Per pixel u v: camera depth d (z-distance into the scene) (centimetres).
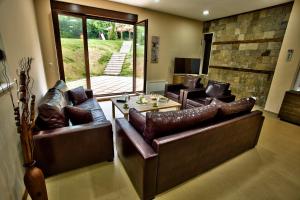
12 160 131
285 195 158
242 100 208
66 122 184
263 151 231
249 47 454
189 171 163
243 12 451
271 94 398
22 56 212
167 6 426
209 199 152
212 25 553
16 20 202
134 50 472
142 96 342
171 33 521
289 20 349
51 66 366
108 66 877
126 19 426
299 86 352
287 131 296
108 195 153
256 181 175
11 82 151
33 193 115
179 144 141
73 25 425
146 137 146
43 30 341
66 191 156
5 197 113
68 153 168
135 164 146
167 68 552
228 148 194
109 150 190
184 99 375
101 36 846
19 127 102
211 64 576
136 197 151
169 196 153
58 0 338
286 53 360
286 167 199
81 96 309
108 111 367
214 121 177
